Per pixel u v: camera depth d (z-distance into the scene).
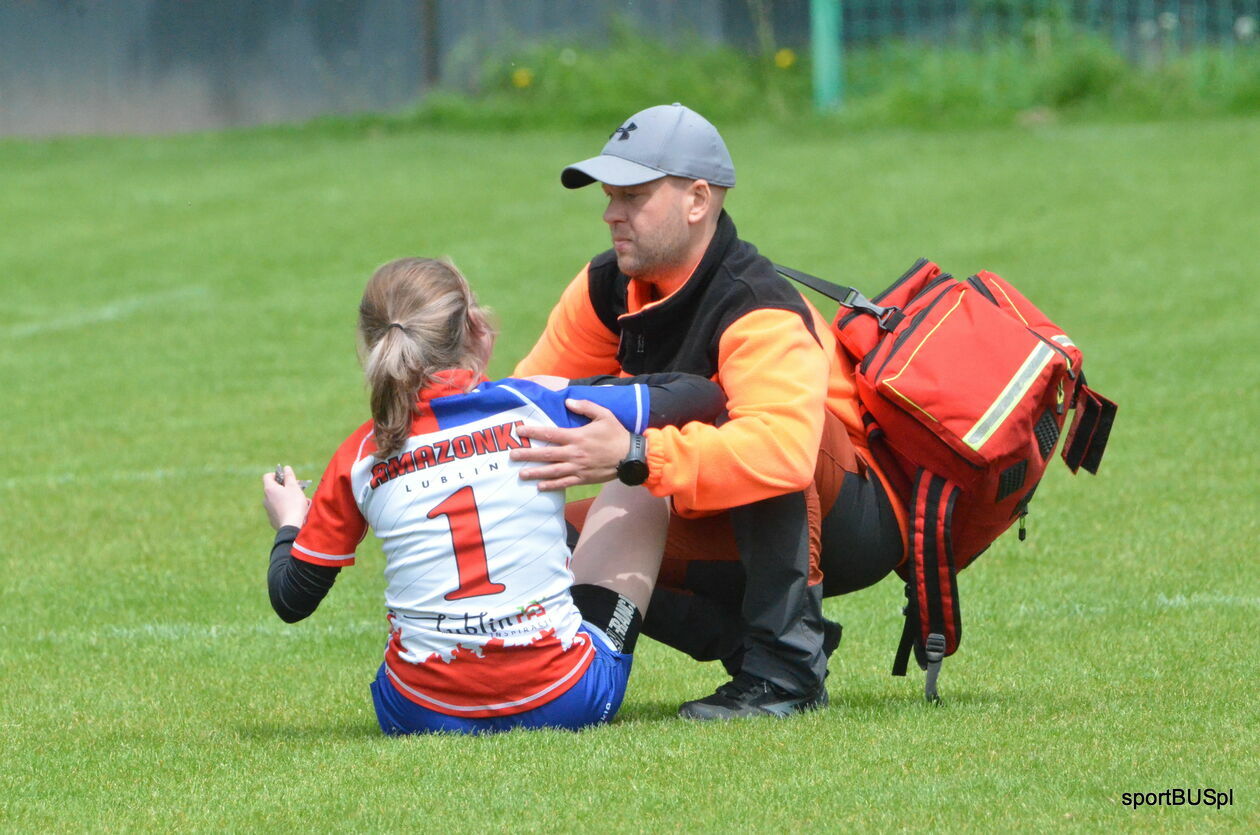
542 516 12.55
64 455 28.47
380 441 12.38
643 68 78.44
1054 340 13.66
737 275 13.35
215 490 25.78
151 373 35.50
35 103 77.31
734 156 64.19
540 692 12.73
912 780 11.49
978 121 71.62
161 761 12.90
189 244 51.06
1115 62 74.62
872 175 58.06
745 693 13.59
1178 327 36.03
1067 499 23.59
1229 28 75.75
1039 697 14.52
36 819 11.45
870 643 17.45
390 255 48.41
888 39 78.19
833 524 13.71
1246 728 12.88
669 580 14.38
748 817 10.80
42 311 42.75
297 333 39.47
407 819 10.95
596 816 10.88
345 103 78.94
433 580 12.52
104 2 76.94
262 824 11.02
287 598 12.93
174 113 78.06
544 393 12.58
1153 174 55.75
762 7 79.00
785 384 12.79
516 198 56.69
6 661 17.31
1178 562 20.14
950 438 13.00
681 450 12.48
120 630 18.64
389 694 13.11
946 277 14.30
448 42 79.31
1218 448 26.08
